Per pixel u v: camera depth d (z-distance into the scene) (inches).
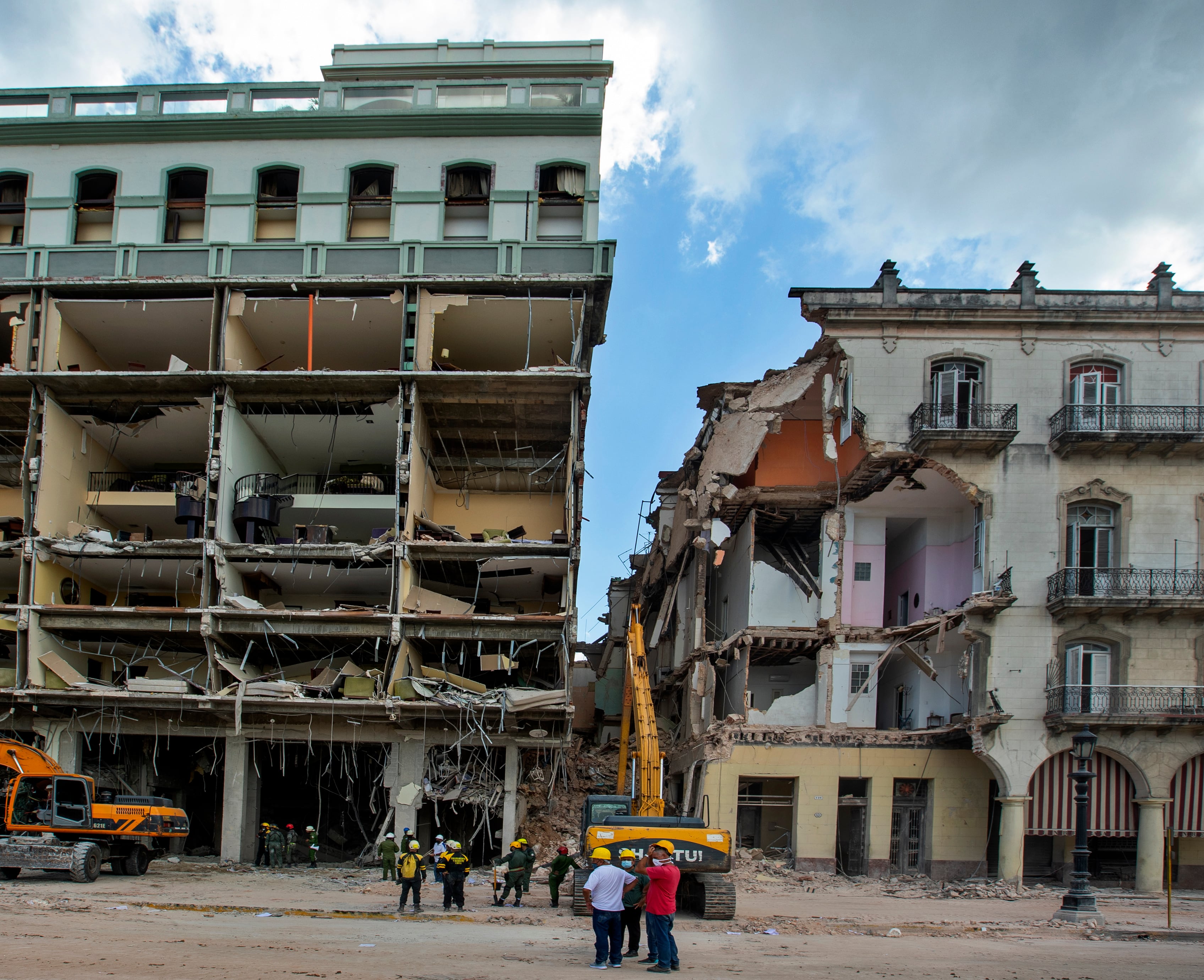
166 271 1380.4
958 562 1531.7
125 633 1375.5
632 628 1459.2
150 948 579.8
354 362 1546.5
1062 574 1362.0
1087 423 1403.8
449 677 1330.0
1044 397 1427.2
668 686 1862.7
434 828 1514.5
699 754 1512.1
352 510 1380.4
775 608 1562.5
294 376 1337.4
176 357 1497.3
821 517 1644.9
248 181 1422.2
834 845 1402.6
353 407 1401.3
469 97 1459.2
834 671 1494.8
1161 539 1387.8
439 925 763.4
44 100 1462.8
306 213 1411.2
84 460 1449.3
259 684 1300.4
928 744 1427.2
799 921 871.7
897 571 1692.9
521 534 1496.1
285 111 1418.6
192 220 1449.3
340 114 1418.6
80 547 1327.5
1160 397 1414.9
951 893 1222.9
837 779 1422.2
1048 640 1366.9
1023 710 1348.4
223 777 1515.7
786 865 1413.6
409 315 1368.1
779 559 1659.7
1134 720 1302.9
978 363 1448.1
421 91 1449.3
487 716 1291.8
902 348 1450.5
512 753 1344.7
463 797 1348.4
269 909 820.6
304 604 1501.0
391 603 1304.1
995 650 1364.4
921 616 1550.2
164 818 1082.1
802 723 1501.0
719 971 578.2
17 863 939.3
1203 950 763.4
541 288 1371.8
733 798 1419.8
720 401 1684.3
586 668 2250.2
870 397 1438.2
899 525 1644.9
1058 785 1353.3
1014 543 1391.5
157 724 1352.1
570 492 1338.6
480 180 1441.9
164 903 820.0
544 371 1342.3
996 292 1449.3
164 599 1502.2
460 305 1373.0
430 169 1422.2
